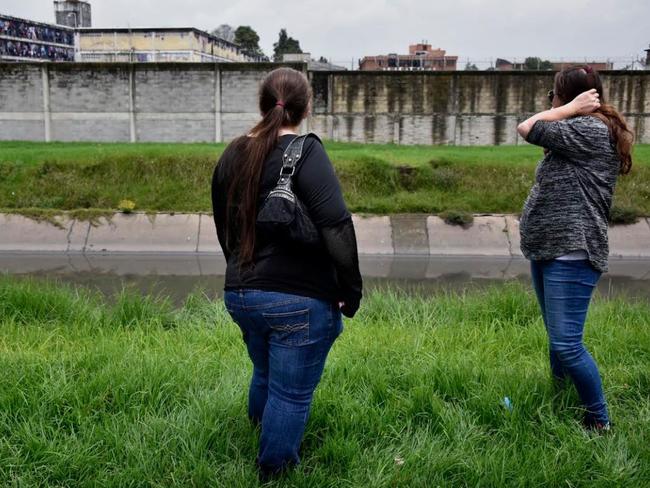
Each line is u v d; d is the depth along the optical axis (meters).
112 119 22.00
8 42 47.78
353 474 3.01
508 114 21.42
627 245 11.01
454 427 3.41
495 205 12.06
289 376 2.76
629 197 11.90
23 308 5.87
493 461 3.06
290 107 2.83
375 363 4.25
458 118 21.53
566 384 3.73
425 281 9.11
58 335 5.15
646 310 6.01
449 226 11.46
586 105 3.30
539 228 3.35
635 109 21.11
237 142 2.86
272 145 2.73
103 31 52.69
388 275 9.50
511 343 4.98
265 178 2.71
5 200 12.02
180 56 52.69
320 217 2.64
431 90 21.42
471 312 5.96
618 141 3.29
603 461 3.09
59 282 8.76
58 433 3.30
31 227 11.37
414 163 12.98
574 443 3.25
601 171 3.27
